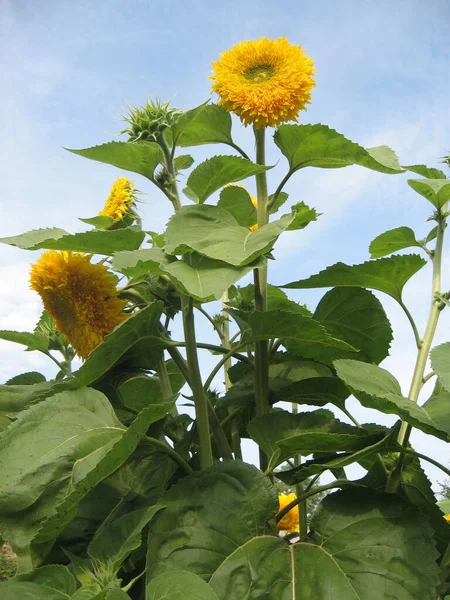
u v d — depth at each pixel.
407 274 1.06
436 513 0.95
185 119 0.97
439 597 0.85
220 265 0.85
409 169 1.11
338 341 0.92
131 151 0.96
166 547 0.79
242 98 0.99
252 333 0.96
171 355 1.04
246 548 0.80
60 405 0.86
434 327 1.00
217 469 0.85
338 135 0.97
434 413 0.84
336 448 0.88
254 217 1.25
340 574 0.78
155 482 0.96
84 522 0.92
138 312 0.89
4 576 1.56
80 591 0.64
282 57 1.01
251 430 0.97
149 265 0.86
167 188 1.01
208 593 0.64
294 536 1.18
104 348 0.89
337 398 1.10
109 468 0.78
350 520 0.84
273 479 0.99
